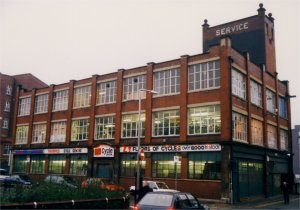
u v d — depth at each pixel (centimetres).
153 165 3203
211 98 2914
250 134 3061
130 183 3344
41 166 4372
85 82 4078
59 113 4291
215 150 2775
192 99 3038
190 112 3041
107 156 3569
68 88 4266
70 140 4078
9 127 6531
